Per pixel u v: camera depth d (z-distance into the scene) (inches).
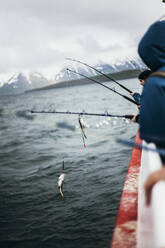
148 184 29.7
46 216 220.1
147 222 37.3
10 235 198.2
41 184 290.8
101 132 542.3
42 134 647.1
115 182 270.2
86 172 310.8
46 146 491.5
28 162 389.1
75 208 227.0
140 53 47.5
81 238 185.9
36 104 2266.2
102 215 210.8
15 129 822.5
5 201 255.3
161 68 42.6
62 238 188.7
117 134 504.4
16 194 270.1
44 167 353.7
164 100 37.9
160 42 43.9
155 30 44.3
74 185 275.9
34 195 263.4
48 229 201.5
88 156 380.2
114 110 989.8
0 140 616.1
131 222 55.7
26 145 520.1
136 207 61.6
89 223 202.5
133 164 91.1
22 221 216.2
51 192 265.6
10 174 337.1
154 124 38.7
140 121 41.2
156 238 28.7
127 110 949.2
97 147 425.1
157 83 39.3
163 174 29.0
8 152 472.1
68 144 481.1
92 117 843.4
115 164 327.9
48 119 1002.1
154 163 41.8
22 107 2070.6
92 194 249.4
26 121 1028.5
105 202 231.0
